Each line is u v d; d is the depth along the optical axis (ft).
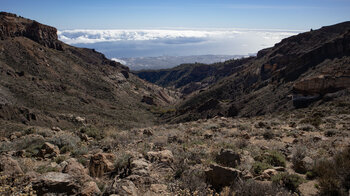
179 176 21.26
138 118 299.58
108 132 48.93
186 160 24.94
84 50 585.63
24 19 431.84
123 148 32.53
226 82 393.50
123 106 357.41
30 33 412.98
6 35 347.97
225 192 17.13
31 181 16.61
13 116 135.03
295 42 366.63
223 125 63.82
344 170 17.42
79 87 343.26
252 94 230.48
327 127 54.08
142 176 19.80
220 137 41.83
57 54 409.90
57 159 28.14
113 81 463.83
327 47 230.89
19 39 360.07
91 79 394.93
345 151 20.45
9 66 284.41
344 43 221.05
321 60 226.38
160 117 329.93
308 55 234.58
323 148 31.86
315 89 161.17
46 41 435.94
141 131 51.39
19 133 47.44
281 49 374.63
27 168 22.81
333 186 16.84
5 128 109.29
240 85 370.53
